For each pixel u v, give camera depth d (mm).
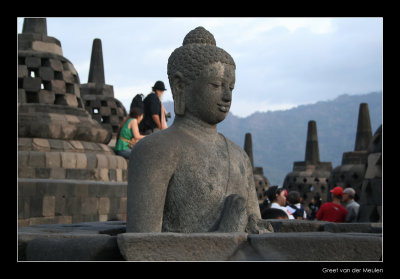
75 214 10078
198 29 4656
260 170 32969
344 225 5023
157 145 4105
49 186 9797
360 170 21703
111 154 11961
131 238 3225
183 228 4090
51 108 11594
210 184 4180
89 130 11664
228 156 4438
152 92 12008
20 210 9391
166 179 4062
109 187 10648
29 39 12273
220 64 4445
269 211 7016
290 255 3420
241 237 3527
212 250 3391
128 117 12242
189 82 4449
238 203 4090
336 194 10555
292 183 29281
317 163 29453
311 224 5039
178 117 4555
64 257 3613
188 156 4195
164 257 3271
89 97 18016
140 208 3914
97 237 3561
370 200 10477
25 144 10617
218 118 4461
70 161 10773
